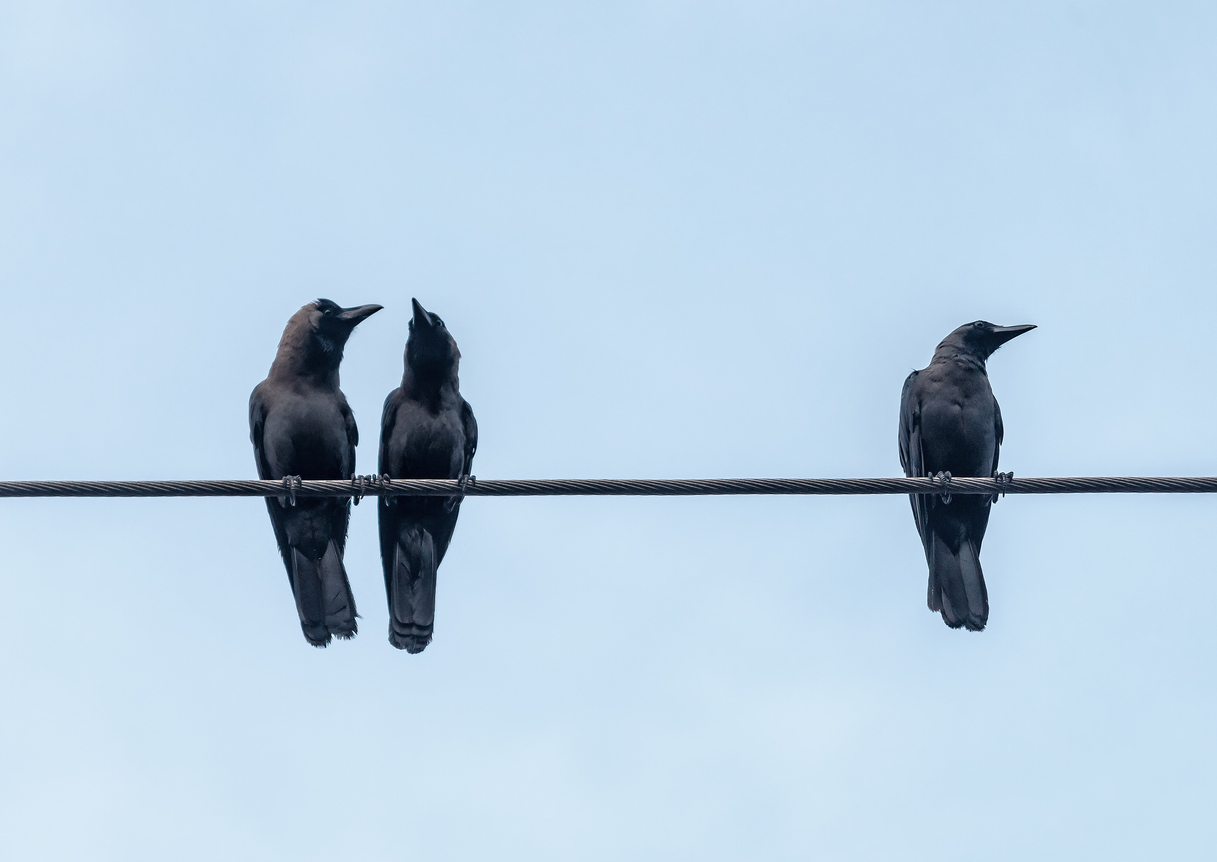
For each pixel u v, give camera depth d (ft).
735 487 39.24
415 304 50.34
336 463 51.62
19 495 37.83
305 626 50.42
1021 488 39.68
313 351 51.72
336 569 51.01
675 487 39.42
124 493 38.45
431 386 51.39
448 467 51.52
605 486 39.55
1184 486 39.19
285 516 51.13
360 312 52.06
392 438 51.47
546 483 40.09
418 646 50.88
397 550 51.47
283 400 51.34
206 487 39.40
